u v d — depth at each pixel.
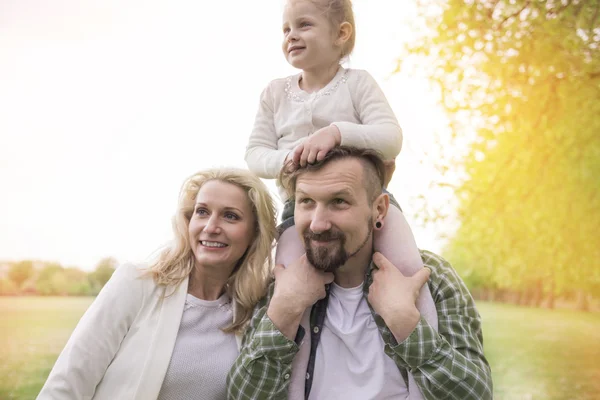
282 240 2.21
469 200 6.55
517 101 6.45
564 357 7.80
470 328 2.03
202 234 2.08
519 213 6.60
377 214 2.08
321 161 1.94
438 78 6.51
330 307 2.10
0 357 7.05
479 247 6.77
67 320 7.54
